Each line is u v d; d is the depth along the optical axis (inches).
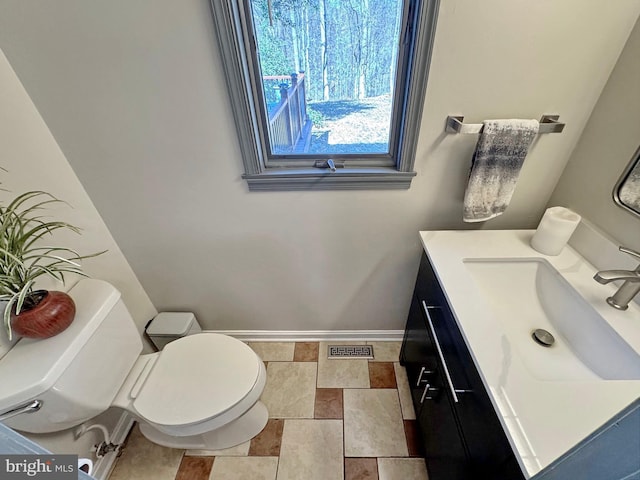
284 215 49.3
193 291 61.4
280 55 37.8
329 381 62.0
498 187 40.9
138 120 39.7
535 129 36.7
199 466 50.5
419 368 49.4
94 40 33.9
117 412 52.8
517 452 22.3
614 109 34.4
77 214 45.0
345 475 48.8
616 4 30.9
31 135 37.9
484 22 32.4
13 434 17.3
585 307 34.0
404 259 54.6
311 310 64.7
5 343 34.2
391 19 34.9
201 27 33.2
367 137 43.8
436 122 39.2
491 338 30.6
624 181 33.4
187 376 45.0
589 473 15.1
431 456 43.9
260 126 42.5
